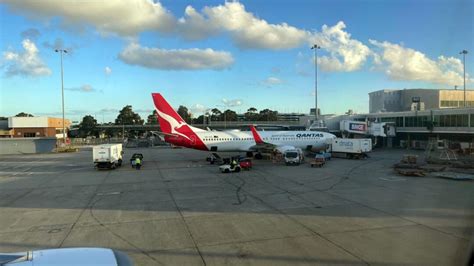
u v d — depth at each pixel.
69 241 14.37
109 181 31.45
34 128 103.88
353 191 24.17
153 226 16.23
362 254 12.01
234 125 140.38
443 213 17.64
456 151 53.31
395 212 17.94
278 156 46.44
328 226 15.57
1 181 33.16
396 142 73.81
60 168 43.88
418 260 11.33
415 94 95.50
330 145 53.50
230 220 16.95
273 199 21.80
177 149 84.56
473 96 96.06
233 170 35.78
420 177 30.78
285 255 12.10
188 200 22.06
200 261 11.75
